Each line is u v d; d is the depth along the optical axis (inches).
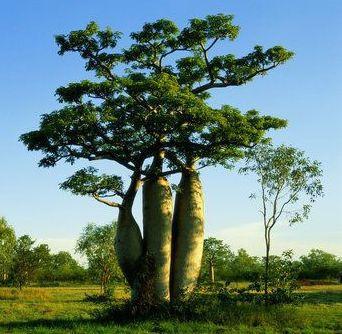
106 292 1411.2
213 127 807.7
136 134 880.3
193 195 916.6
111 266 1752.0
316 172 936.9
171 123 788.0
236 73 918.4
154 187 896.3
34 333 695.1
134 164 863.7
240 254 3034.0
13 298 1611.7
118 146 852.6
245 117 817.5
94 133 815.1
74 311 1098.1
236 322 755.4
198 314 791.7
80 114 781.3
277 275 904.9
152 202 888.3
